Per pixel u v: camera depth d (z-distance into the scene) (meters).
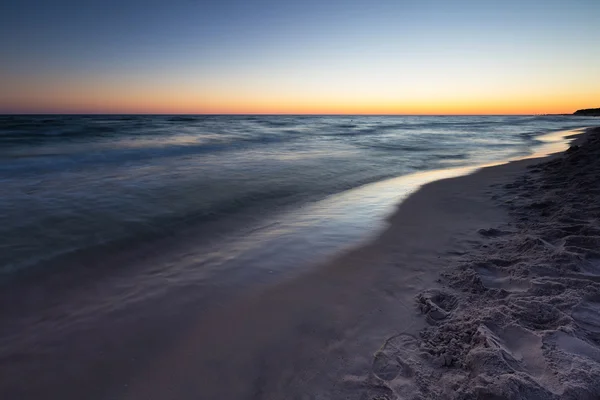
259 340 2.73
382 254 4.35
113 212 5.95
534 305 2.63
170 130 29.45
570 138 24.72
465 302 2.99
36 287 3.60
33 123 32.22
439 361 2.30
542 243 3.81
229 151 15.52
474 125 59.44
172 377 2.36
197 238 5.06
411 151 17.30
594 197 5.50
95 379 2.35
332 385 2.23
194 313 3.13
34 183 7.84
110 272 3.97
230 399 2.16
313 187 8.47
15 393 2.23
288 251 4.55
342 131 36.56
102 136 21.72
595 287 2.78
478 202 6.67
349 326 2.86
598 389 1.78
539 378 1.93
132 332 2.87
